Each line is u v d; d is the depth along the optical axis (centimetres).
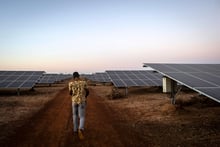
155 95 2436
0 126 1050
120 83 2547
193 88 973
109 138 834
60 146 741
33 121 1165
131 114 1350
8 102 1980
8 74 3122
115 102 1966
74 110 899
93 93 3022
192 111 1385
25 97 2452
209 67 1599
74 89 888
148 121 1141
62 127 1020
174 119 1177
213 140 803
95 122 1122
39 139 826
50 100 2169
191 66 1625
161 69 1455
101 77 5703
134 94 2616
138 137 848
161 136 862
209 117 1196
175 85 1664
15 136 871
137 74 3073
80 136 829
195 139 818
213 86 1012
